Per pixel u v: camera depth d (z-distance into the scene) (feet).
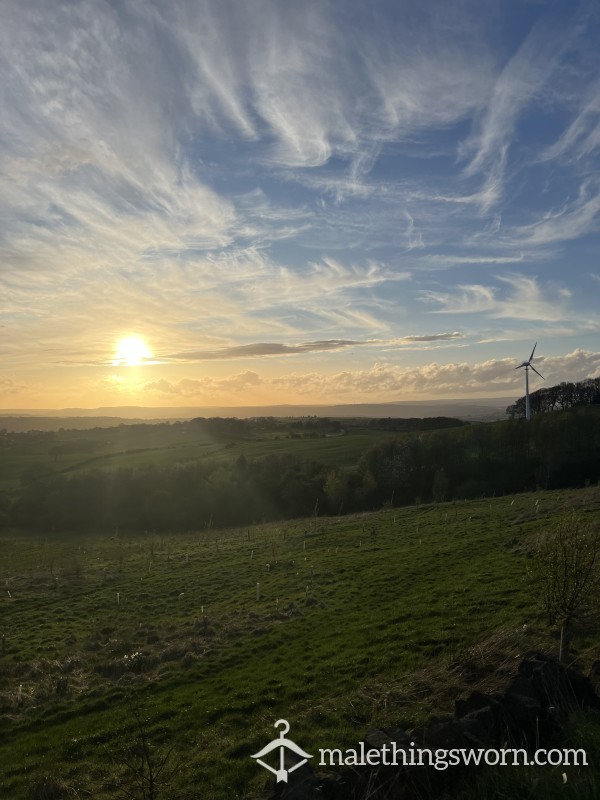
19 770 46.60
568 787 22.20
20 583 132.46
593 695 32.58
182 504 263.29
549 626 52.80
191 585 117.39
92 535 236.02
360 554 121.70
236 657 69.31
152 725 51.80
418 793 24.97
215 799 36.14
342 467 287.69
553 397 405.39
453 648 57.21
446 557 103.50
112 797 37.32
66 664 74.13
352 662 59.62
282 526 200.03
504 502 160.66
